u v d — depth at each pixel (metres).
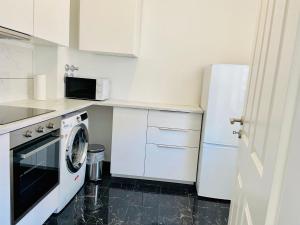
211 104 2.47
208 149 2.55
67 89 2.91
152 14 3.00
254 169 0.87
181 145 2.78
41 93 2.56
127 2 2.62
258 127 0.89
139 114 2.79
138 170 2.89
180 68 3.07
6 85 2.24
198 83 3.07
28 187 1.64
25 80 2.51
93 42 2.70
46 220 2.00
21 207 1.55
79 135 2.45
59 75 2.79
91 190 2.64
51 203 1.97
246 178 1.03
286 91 0.56
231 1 2.90
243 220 0.96
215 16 2.94
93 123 3.30
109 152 3.31
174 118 2.75
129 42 2.67
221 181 2.57
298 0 0.56
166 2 2.96
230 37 2.96
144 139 2.82
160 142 2.80
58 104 2.35
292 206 0.49
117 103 2.80
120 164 2.90
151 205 2.41
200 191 2.62
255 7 2.88
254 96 1.06
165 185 2.86
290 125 0.54
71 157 2.27
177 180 2.89
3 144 1.34
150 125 2.79
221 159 2.54
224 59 3.00
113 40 2.68
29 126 1.56
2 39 2.12
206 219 2.24
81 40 2.71
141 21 2.99
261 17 1.10
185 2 2.95
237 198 1.21
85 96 2.88
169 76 3.10
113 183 2.84
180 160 2.81
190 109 2.70
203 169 2.58
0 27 1.55
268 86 0.79
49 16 2.13
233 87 2.42
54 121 1.89
